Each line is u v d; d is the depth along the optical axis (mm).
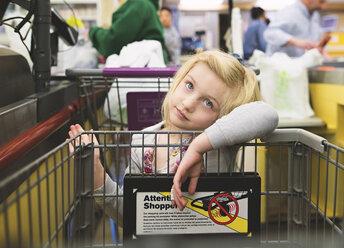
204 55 996
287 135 934
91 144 865
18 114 1068
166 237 843
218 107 974
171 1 8078
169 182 835
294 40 3172
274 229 1611
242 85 986
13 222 785
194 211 841
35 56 1471
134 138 1127
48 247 681
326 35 3809
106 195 901
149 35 2404
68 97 1703
